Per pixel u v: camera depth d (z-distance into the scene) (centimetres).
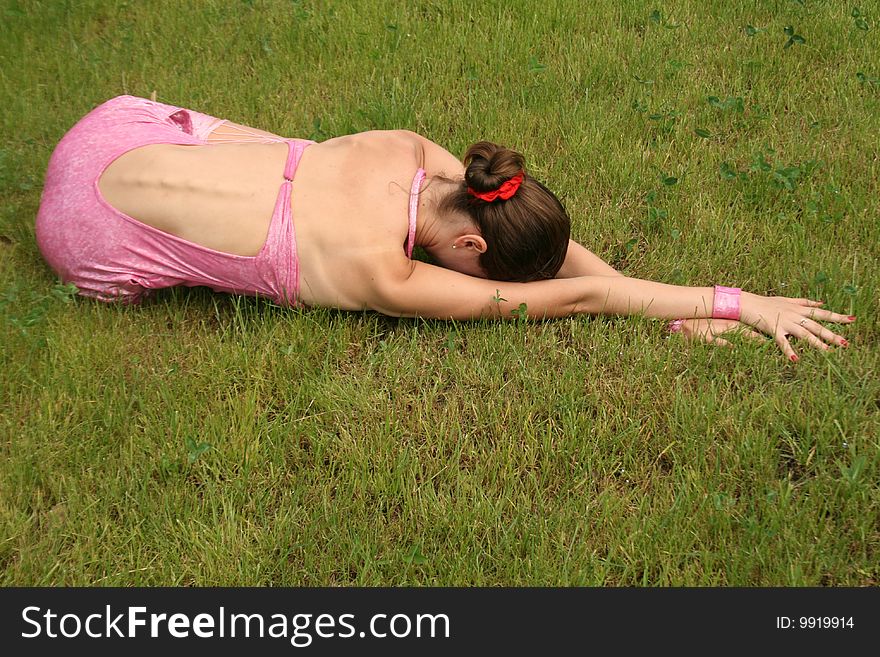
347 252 368
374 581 301
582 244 430
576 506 320
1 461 334
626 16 579
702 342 374
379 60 545
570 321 388
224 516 319
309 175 379
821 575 299
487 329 383
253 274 379
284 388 363
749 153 470
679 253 421
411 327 391
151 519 316
